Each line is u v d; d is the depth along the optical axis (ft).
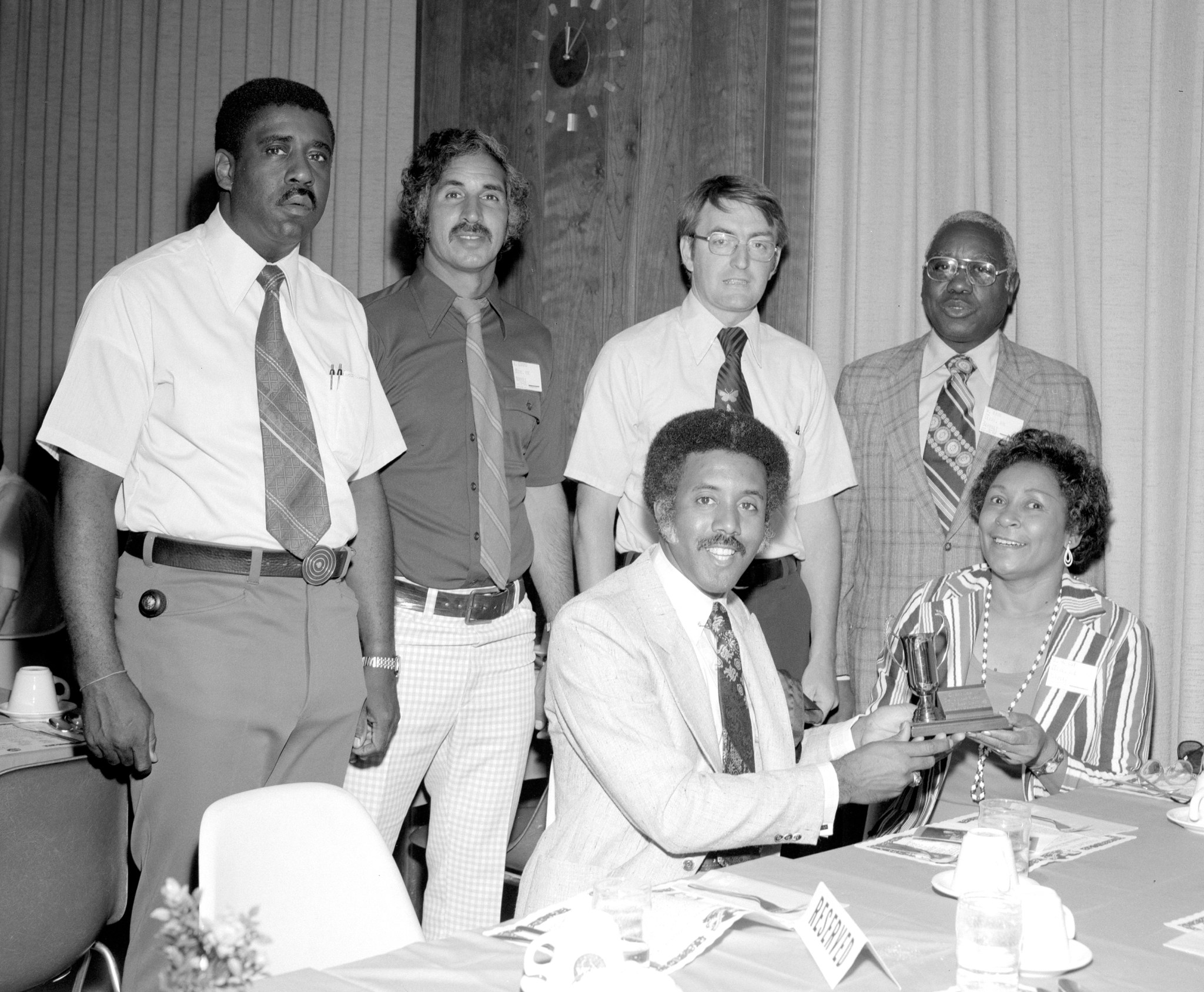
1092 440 10.73
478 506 9.16
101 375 7.23
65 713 8.32
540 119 14.26
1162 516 11.11
